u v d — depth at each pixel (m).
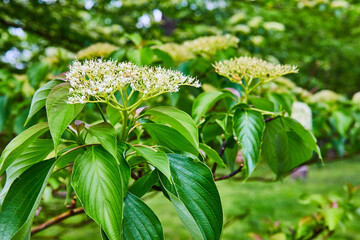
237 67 0.34
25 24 0.88
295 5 1.09
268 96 0.42
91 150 0.24
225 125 0.33
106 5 1.01
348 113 0.61
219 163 0.32
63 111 0.23
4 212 0.23
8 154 0.24
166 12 1.05
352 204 0.63
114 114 0.31
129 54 0.39
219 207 0.25
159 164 0.23
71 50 0.88
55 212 0.54
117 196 0.22
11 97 0.54
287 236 0.63
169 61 0.42
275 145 0.35
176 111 0.26
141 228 0.23
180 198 0.25
